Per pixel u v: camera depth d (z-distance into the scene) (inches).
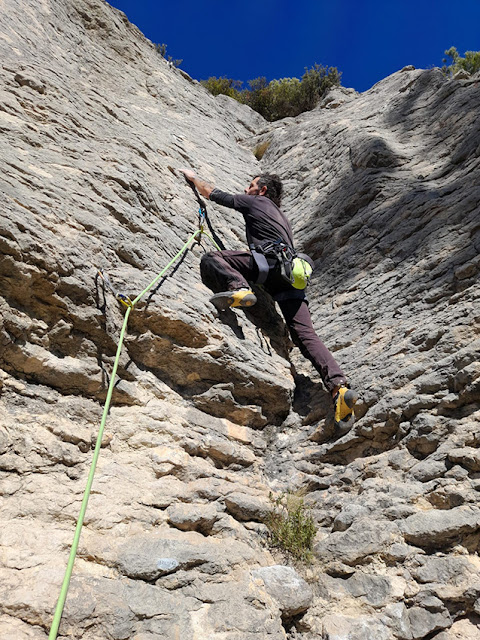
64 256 124.6
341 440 142.1
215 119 362.6
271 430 157.3
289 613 99.5
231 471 136.6
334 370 152.1
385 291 182.5
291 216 267.4
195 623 89.8
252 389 151.9
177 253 171.0
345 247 216.1
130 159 189.9
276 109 553.3
